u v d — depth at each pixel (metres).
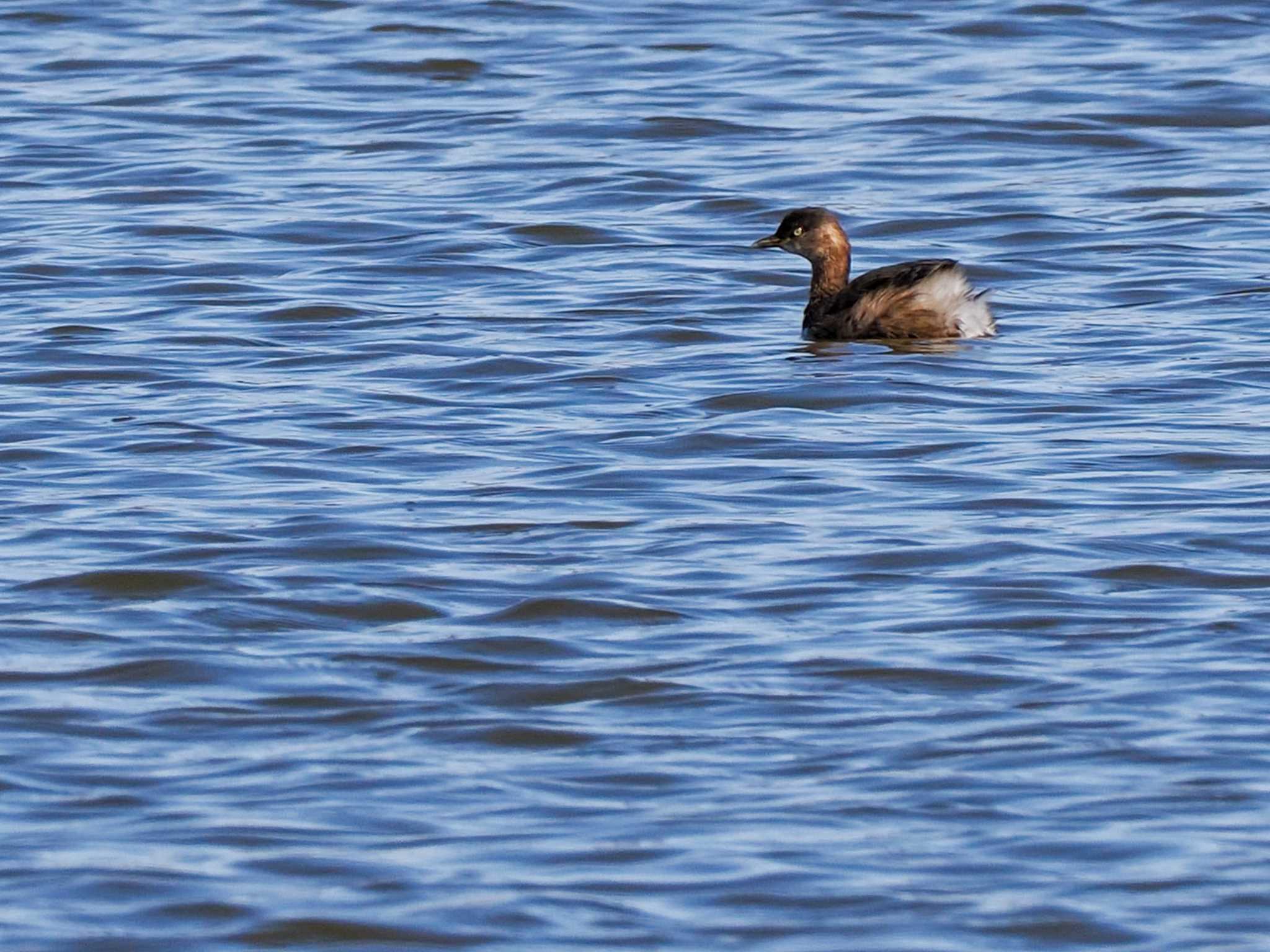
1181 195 26.75
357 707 12.91
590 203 26.80
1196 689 12.95
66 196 27.03
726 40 34.31
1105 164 28.28
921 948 10.30
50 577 14.88
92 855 11.17
